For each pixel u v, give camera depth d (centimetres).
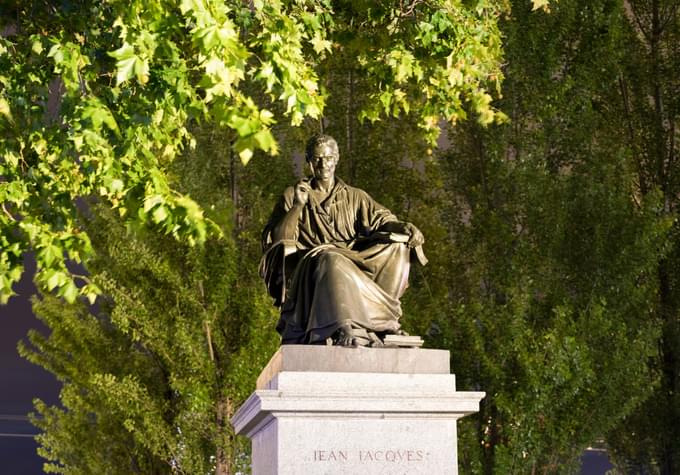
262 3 686
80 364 2169
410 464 752
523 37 1956
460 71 998
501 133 1945
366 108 1120
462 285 2009
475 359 1767
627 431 2097
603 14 2023
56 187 736
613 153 2098
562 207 1902
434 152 2120
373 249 833
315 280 812
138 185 685
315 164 891
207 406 1814
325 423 745
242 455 1812
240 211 2141
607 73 2095
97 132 656
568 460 1780
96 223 2039
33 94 721
